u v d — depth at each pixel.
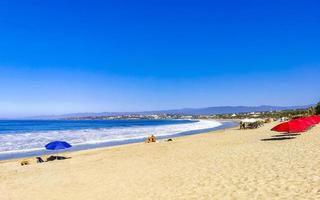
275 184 10.29
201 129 71.81
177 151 23.97
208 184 11.59
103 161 21.72
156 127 86.06
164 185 12.39
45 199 12.16
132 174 15.70
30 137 49.81
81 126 99.50
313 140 21.64
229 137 33.88
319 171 11.30
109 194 11.98
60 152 31.16
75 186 14.11
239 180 11.52
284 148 18.61
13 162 23.80
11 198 12.70
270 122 75.44
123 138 47.53
